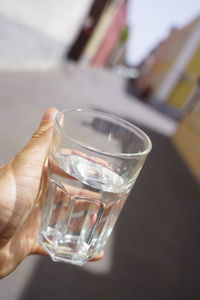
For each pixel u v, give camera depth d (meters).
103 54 8.96
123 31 12.67
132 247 0.98
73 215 0.31
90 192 0.30
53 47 3.47
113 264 0.86
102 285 0.77
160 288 0.85
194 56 6.00
